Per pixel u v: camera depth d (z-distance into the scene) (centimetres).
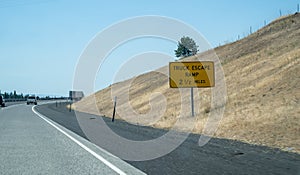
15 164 1012
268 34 5066
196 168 912
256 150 1149
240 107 2095
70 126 2305
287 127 1448
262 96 2142
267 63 3072
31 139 1612
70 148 1327
